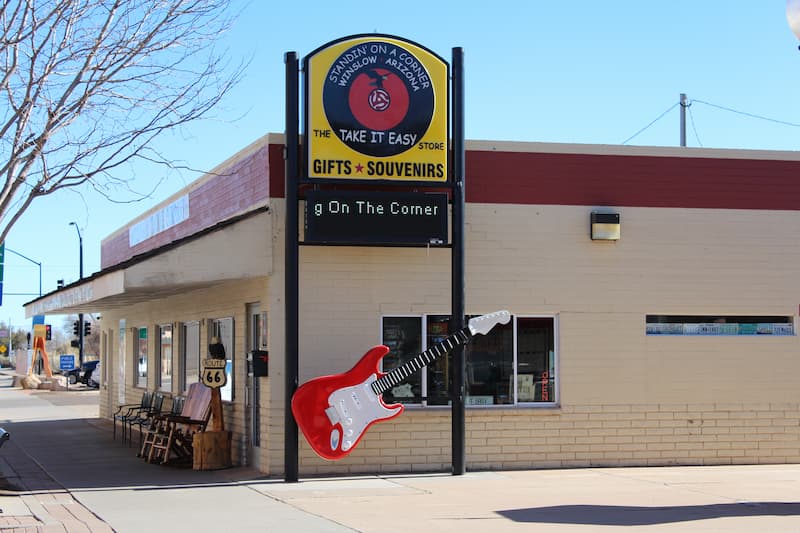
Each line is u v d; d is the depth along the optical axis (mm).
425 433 14070
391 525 9633
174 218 19922
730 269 15203
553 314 14734
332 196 13320
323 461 13719
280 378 13680
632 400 14805
